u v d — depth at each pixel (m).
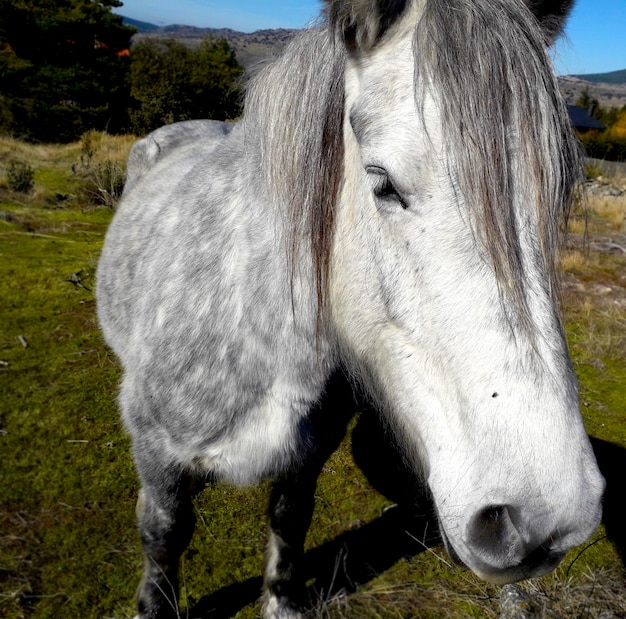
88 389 3.07
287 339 1.39
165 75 15.94
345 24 1.16
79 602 1.86
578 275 5.67
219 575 2.03
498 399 0.94
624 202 9.26
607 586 2.03
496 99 0.98
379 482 2.60
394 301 1.11
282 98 1.32
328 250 1.29
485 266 0.97
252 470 1.52
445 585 2.03
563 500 0.91
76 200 7.17
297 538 1.86
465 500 0.99
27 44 15.41
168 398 1.53
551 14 1.29
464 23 1.03
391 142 1.02
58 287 4.35
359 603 1.94
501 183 0.97
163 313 1.56
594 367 3.78
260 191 1.44
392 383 1.22
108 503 2.30
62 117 14.92
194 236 1.57
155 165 2.39
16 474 2.40
